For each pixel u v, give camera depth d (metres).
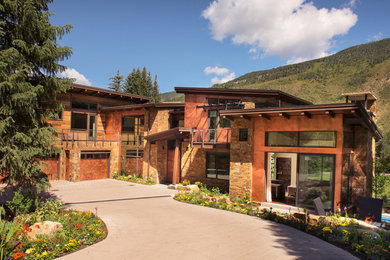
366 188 13.48
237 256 6.48
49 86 10.45
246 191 13.93
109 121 24.39
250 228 8.95
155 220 9.98
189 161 19.14
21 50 9.78
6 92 9.11
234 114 13.52
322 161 11.84
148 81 65.00
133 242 7.54
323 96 151.62
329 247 7.16
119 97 25.53
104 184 19.33
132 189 17.28
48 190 16.61
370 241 7.11
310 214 10.77
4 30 9.77
